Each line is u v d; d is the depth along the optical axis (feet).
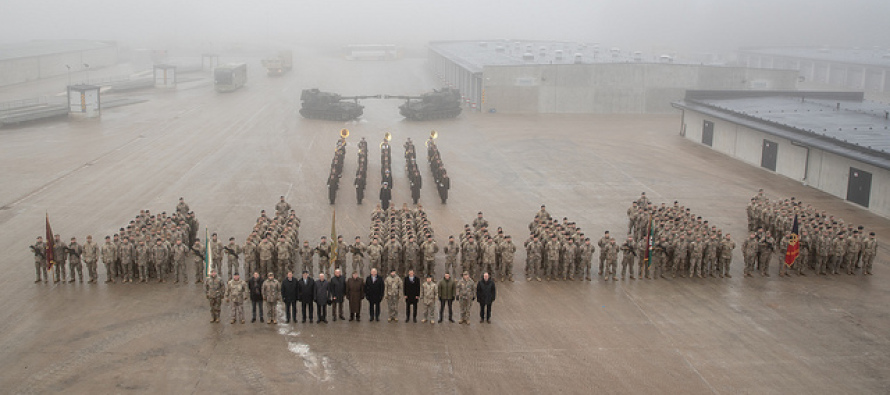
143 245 88.94
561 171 158.51
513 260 97.81
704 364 68.85
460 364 68.39
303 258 90.33
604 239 93.30
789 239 93.76
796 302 85.56
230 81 289.74
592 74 253.24
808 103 192.65
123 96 277.03
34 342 71.72
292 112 241.35
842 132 144.77
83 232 108.58
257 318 79.46
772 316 81.05
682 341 74.02
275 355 69.87
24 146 175.22
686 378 65.98
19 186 136.36
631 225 112.57
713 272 95.96
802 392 63.77
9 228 110.32
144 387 63.26
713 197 136.56
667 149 186.50
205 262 90.38
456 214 122.72
